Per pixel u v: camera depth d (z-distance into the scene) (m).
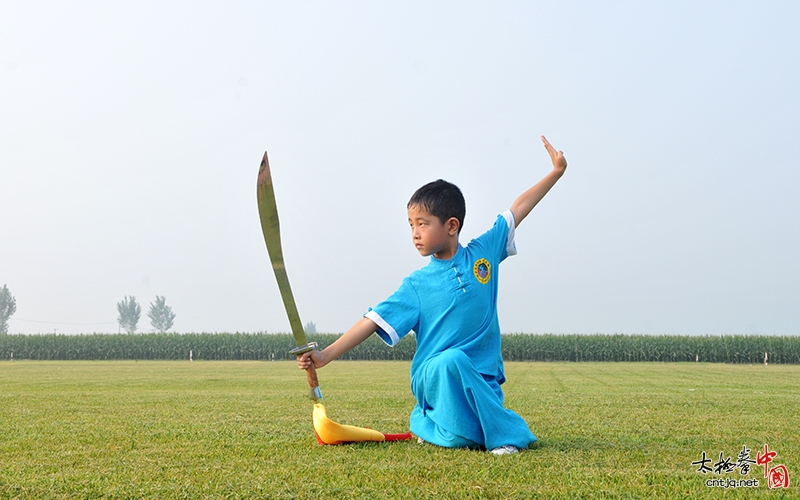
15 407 6.14
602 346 33.53
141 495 2.48
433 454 3.29
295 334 3.55
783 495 2.51
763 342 32.25
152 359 35.84
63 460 3.22
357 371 17.12
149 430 4.39
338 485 2.61
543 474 2.81
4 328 74.88
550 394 8.22
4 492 2.53
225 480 2.72
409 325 3.66
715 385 10.70
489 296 3.72
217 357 36.25
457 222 3.66
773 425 4.75
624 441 3.87
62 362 27.09
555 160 4.09
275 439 3.93
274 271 3.48
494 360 3.67
